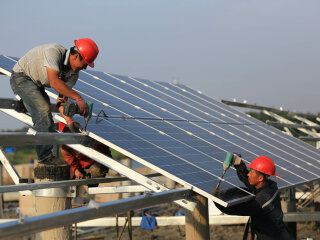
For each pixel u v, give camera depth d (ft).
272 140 36.22
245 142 29.76
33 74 18.30
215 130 29.40
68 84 19.24
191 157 20.40
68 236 20.25
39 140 14.60
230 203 16.21
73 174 21.88
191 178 17.40
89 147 17.76
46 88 19.85
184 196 16.56
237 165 19.51
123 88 30.53
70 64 18.31
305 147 40.11
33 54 18.29
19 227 10.18
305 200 52.80
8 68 21.44
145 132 21.17
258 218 18.71
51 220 11.01
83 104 17.24
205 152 22.39
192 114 31.60
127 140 18.52
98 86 27.55
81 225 34.04
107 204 12.73
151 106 28.17
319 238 42.29
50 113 18.71
